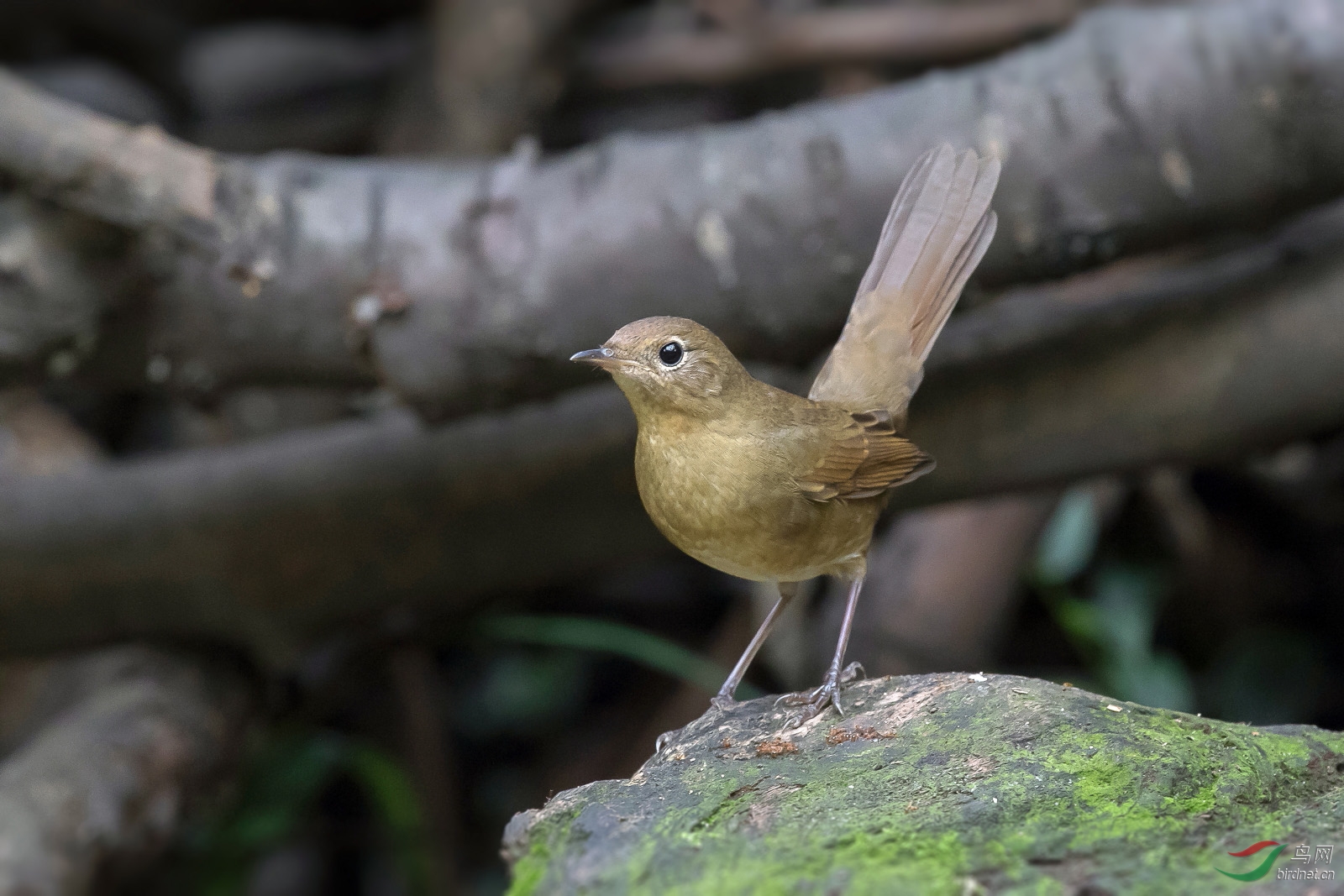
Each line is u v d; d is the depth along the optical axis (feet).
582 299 28.53
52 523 34.60
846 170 28.66
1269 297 31.86
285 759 39.73
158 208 27.14
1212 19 29.37
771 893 14.20
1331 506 42.45
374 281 28.32
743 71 47.62
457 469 33.99
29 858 31.14
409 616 39.34
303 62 54.08
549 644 47.01
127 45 50.88
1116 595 41.29
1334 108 28.48
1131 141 28.66
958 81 30.14
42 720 41.50
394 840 42.47
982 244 26.58
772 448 22.67
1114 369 32.32
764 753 18.35
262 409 41.81
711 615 48.26
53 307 27.81
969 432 32.91
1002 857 14.78
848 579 25.14
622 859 15.29
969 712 18.85
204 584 35.60
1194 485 44.01
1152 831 15.24
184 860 39.96
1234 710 42.42
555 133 53.06
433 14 48.47
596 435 33.65
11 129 26.23
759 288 28.86
